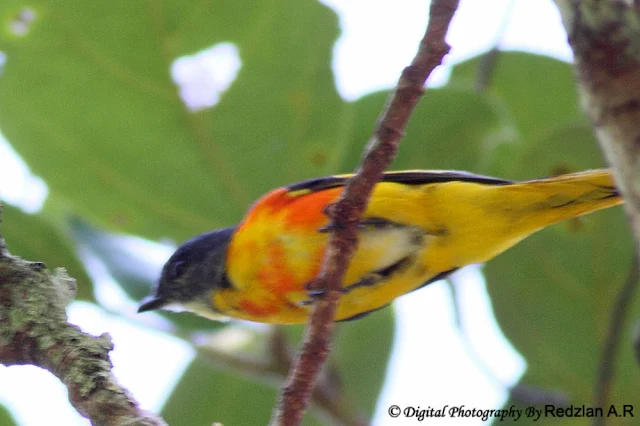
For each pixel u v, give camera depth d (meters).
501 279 9.05
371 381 10.41
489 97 9.86
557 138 8.82
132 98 9.52
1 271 6.07
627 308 8.53
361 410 10.17
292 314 8.87
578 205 8.15
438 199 8.34
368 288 8.71
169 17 9.39
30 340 5.77
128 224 9.93
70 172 9.66
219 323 9.74
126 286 9.72
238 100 9.54
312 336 6.23
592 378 8.83
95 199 9.77
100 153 9.62
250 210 8.98
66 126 9.54
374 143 6.10
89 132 9.57
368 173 6.20
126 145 9.61
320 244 8.31
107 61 9.46
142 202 9.80
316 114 9.55
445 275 8.88
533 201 8.17
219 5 9.34
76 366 5.53
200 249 9.53
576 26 4.18
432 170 9.43
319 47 9.48
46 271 6.20
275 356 9.10
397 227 8.44
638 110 4.02
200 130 9.58
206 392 10.66
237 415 10.64
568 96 10.59
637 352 6.47
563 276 8.94
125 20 9.38
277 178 9.67
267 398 10.65
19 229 9.09
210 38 9.50
